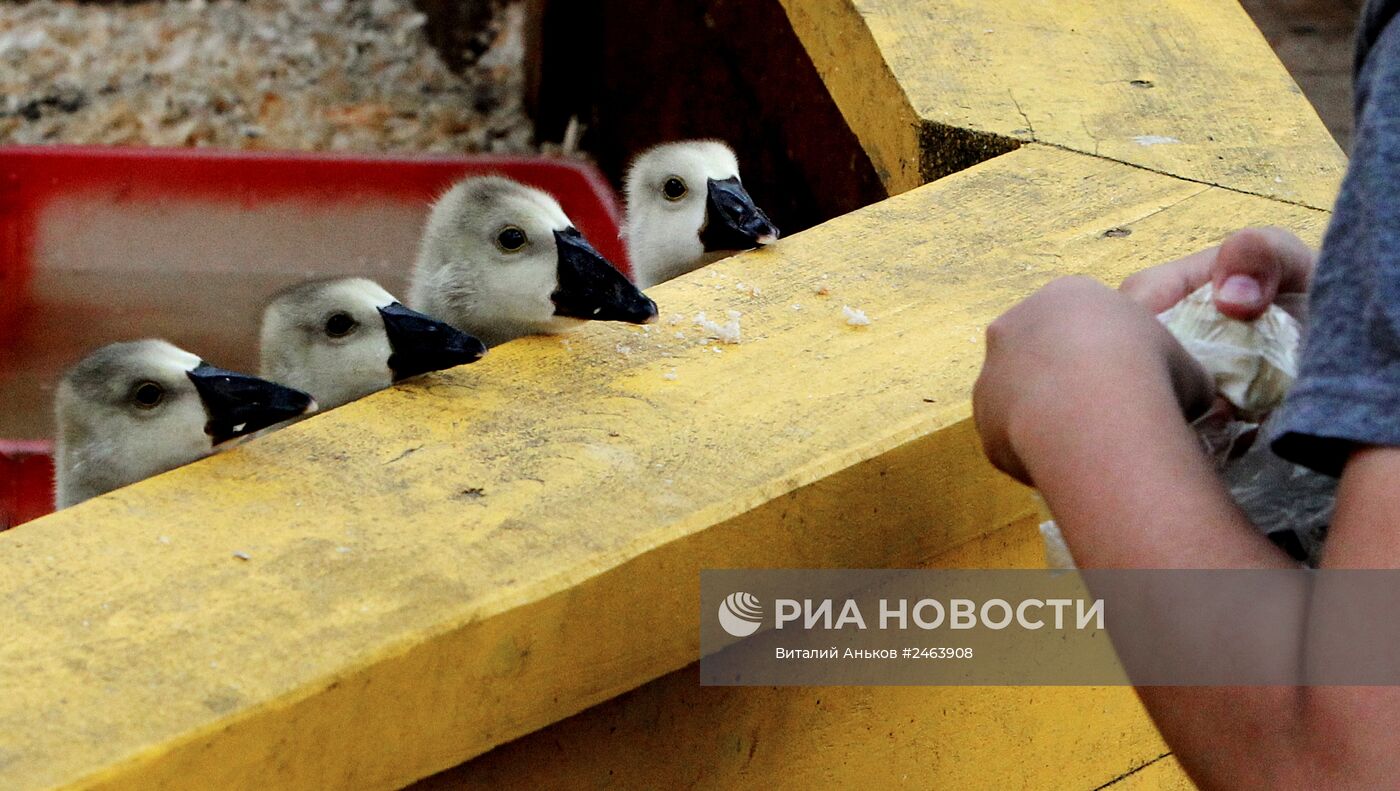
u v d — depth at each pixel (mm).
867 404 2936
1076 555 1860
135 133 8797
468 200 4258
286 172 7250
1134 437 1848
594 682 2617
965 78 4238
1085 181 3799
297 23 9828
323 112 9047
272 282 7234
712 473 2742
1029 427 1934
